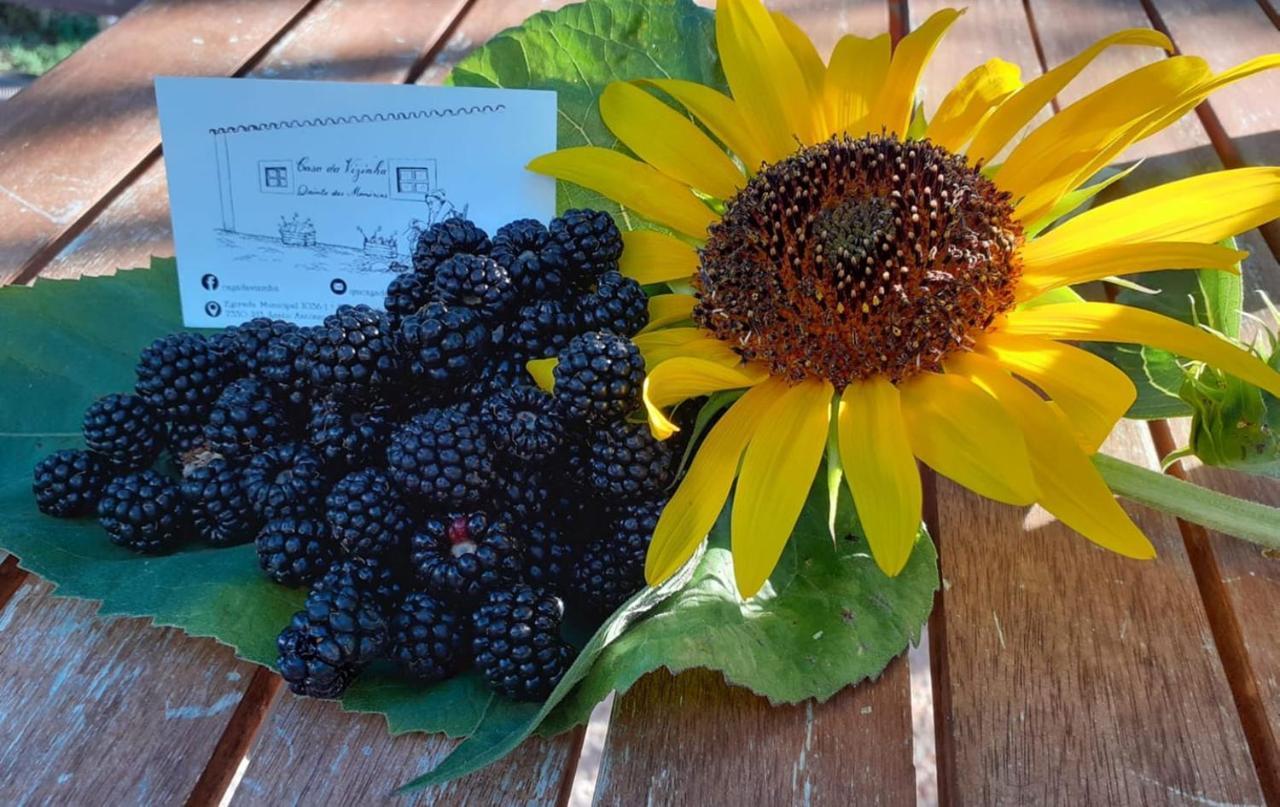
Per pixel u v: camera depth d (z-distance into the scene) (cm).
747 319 21
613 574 20
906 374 20
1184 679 19
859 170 22
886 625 20
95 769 18
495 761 18
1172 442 25
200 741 19
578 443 20
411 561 20
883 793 18
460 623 20
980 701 19
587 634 21
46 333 26
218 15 40
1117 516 18
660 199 24
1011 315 21
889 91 24
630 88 25
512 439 20
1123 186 31
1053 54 38
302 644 18
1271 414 21
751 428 20
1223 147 33
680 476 21
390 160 25
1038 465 18
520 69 27
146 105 35
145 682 20
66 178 32
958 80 36
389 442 21
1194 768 18
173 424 23
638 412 20
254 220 25
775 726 19
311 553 20
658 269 23
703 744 19
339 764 18
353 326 20
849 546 21
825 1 41
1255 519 21
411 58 38
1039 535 22
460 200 25
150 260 29
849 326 20
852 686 20
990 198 22
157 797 18
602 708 30
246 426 21
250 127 24
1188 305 26
